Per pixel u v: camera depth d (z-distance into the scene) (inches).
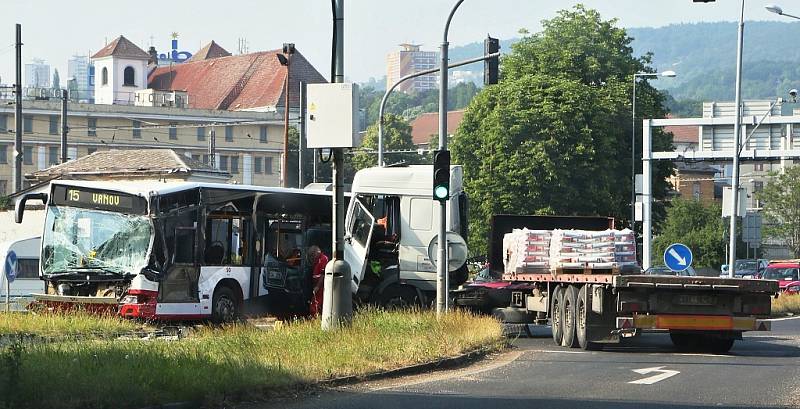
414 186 1744.6
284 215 1736.0
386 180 1742.1
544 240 1574.8
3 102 7145.7
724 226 5787.4
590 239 1438.2
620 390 930.7
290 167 6781.5
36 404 714.8
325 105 1250.0
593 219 1871.3
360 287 1710.1
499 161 3998.5
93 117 7347.4
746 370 1114.1
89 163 4010.8
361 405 829.8
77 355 905.5
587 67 4165.8
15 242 2763.3
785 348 1456.7
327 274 1246.9
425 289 1742.1
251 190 1681.8
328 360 1008.2
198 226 1593.3
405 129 7618.1
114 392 761.0
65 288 1594.5
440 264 1553.9
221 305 1620.3
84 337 1325.0
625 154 4106.8
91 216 1573.6
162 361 896.3
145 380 808.9
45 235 1593.3
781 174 6692.9
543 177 3956.7
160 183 1592.0
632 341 1566.2
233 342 1065.5
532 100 4008.4
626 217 4099.4
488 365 1154.7
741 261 4512.8
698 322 1307.8
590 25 4264.3
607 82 4143.7
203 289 1589.6
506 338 1423.5
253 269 1676.9
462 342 1248.2
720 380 1014.4
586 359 1231.5
